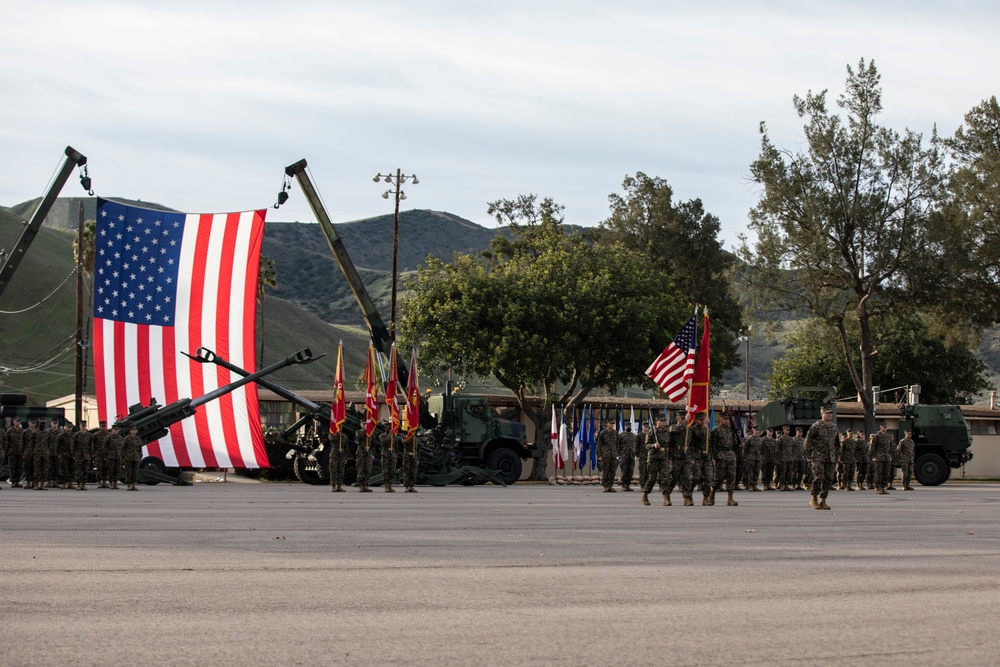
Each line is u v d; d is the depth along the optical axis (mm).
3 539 13594
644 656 6617
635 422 45500
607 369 49156
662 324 48562
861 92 51000
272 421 45312
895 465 36812
